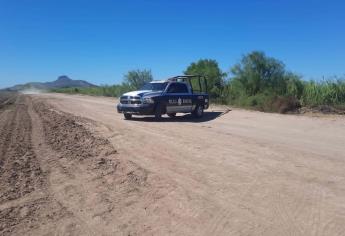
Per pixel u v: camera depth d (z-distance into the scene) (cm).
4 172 1051
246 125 1862
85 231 670
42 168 1090
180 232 643
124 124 1933
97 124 1950
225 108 2795
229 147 1233
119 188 883
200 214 707
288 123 1856
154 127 1773
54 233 666
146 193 837
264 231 624
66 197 841
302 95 2598
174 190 839
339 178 871
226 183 864
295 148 1216
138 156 1165
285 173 918
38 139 1582
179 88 2241
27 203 810
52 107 3653
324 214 676
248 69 3073
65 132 1716
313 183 839
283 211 696
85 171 1037
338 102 2492
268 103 2598
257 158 1071
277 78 3027
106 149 1283
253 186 834
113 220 710
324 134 1534
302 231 616
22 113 3022
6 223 712
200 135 1489
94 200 814
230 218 681
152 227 670
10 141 1552
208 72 3394
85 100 5016
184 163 1053
